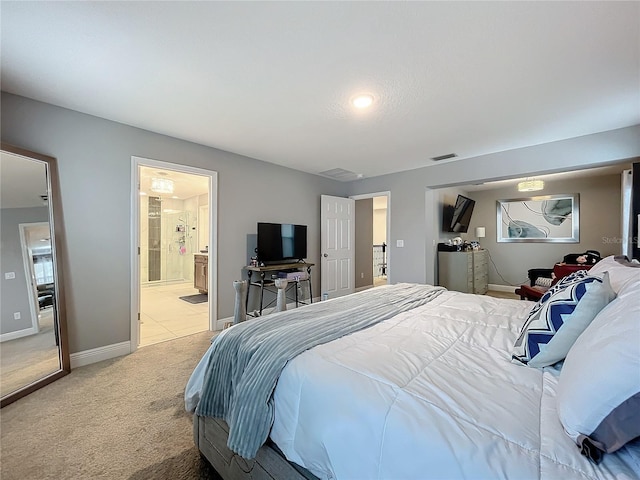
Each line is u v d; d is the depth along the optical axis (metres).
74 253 2.46
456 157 3.76
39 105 2.28
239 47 1.64
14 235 2.15
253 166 3.87
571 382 0.72
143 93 2.15
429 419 0.73
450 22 1.45
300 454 0.94
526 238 5.68
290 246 4.18
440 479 0.63
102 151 2.60
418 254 4.30
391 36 1.55
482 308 1.78
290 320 1.52
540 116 2.52
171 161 3.05
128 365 2.49
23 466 1.38
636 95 2.16
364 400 0.83
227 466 1.23
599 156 2.88
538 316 1.07
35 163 2.25
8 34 1.51
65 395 2.02
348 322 1.46
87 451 1.48
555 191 5.39
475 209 6.31
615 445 0.59
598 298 0.95
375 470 0.74
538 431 0.68
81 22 1.43
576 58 1.73
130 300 2.78
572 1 1.31
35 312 2.23
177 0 1.30
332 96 2.19
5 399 1.90
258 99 2.23
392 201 4.63
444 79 1.96
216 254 3.49
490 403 0.79
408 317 1.61
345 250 5.12
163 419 1.75
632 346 0.62
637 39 1.55
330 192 5.03
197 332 3.41
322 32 1.52
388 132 2.90
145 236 7.11
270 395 1.04
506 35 1.53
